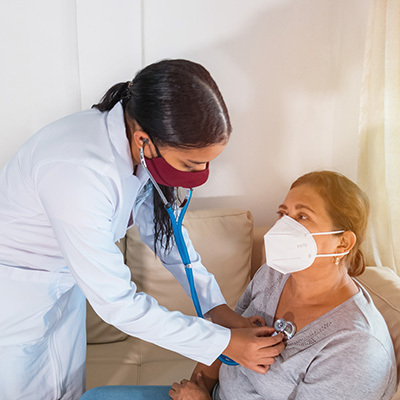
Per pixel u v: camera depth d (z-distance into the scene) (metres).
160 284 1.95
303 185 1.20
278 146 2.20
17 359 1.36
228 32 2.04
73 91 2.02
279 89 2.13
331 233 1.15
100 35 1.98
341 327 1.12
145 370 1.83
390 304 1.41
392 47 1.64
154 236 1.50
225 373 1.33
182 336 1.19
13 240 1.26
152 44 2.03
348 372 1.08
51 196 1.08
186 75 1.00
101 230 1.11
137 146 1.11
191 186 1.14
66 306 1.46
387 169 1.72
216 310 1.43
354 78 2.04
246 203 2.25
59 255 1.30
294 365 1.16
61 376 1.50
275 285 1.32
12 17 1.92
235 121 2.15
